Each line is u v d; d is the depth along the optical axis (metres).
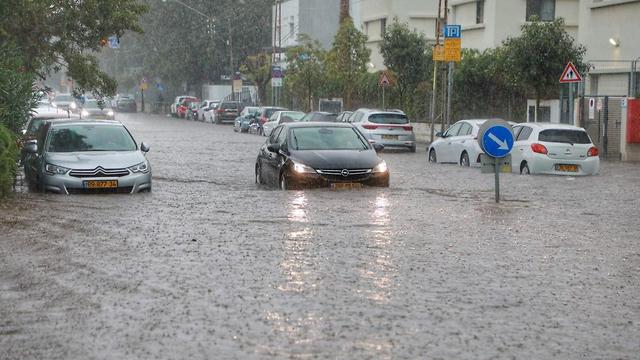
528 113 45.84
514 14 56.69
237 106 80.62
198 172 29.66
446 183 25.81
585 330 9.31
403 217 17.88
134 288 10.99
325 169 22.52
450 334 9.04
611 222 17.70
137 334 8.90
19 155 22.08
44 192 21.78
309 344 8.59
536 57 41.12
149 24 101.56
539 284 11.62
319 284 11.31
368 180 22.86
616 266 12.95
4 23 29.39
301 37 72.19
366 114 43.56
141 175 22.17
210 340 8.70
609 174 29.98
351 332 9.04
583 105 39.66
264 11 98.00
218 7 98.00
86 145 23.00
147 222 16.83
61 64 33.16
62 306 10.05
